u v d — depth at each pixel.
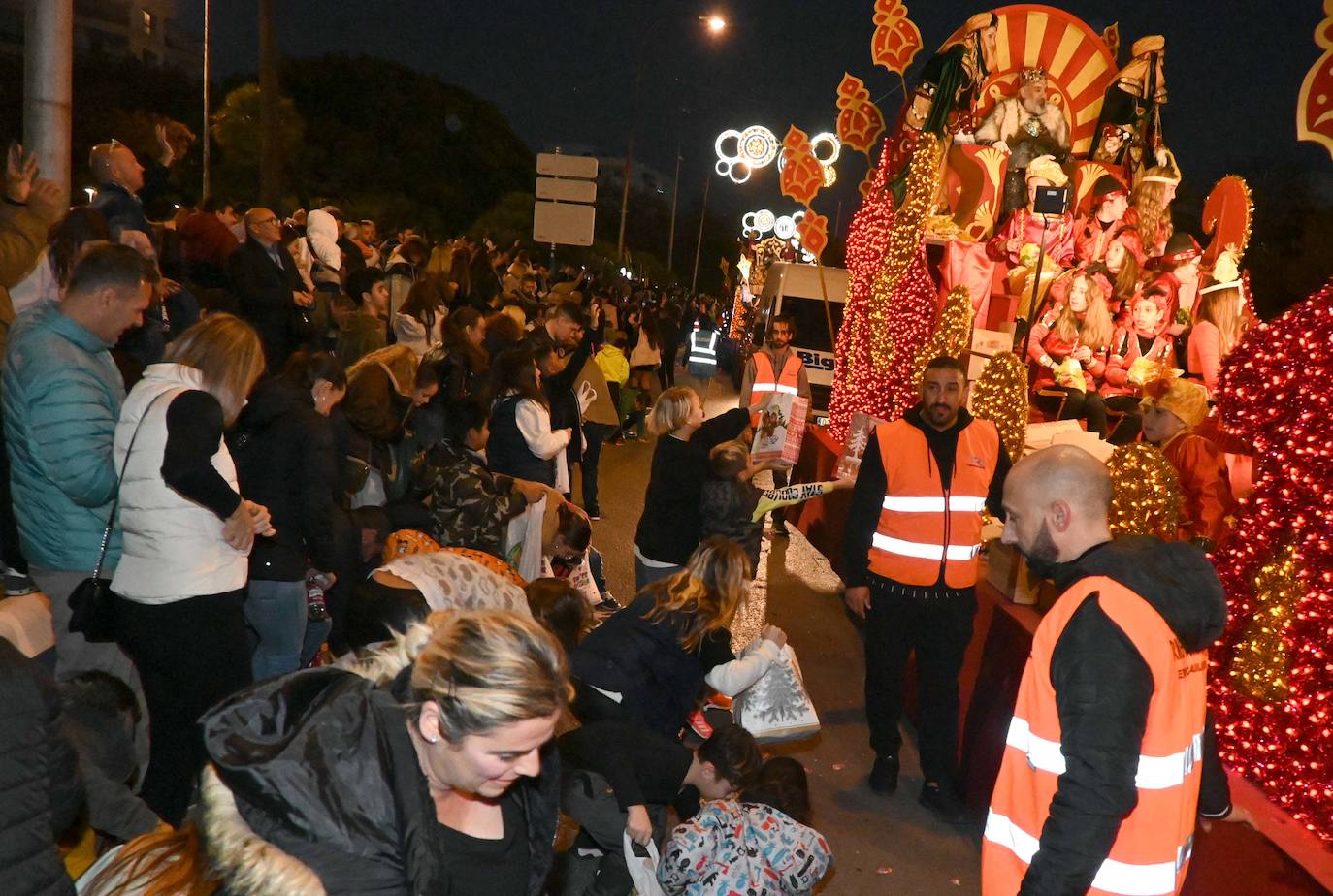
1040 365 10.66
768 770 3.61
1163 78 10.90
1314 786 3.65
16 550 4.32
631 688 3.94
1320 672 3.73
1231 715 4.06
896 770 5.36
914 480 5.06
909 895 4.48
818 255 12.28
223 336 3.76
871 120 11.93
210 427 3.58
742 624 7.58
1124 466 4.29
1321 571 3.79
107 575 3.79
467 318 7.40
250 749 1.79
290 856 1.76
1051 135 10.58
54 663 4.02
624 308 21.92
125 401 3.70
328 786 1.77
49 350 3.60
